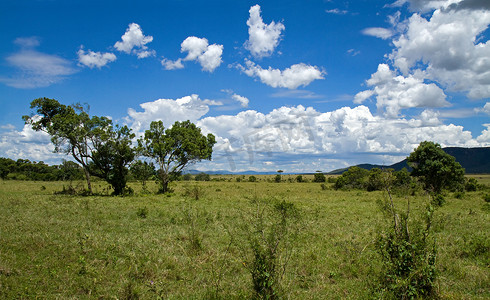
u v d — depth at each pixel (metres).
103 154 33.53
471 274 7.53
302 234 10.98
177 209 19.48
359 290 6.57
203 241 10.38
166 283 6.91
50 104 33.09
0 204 20.27
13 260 7.98
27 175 74.75
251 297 5.83
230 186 51.28
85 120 32.28
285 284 6.42
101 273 7.28
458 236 11.48
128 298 6.04
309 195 34.28
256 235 7.12
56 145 31.59
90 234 11.11
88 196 31.67
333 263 8.36
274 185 58.62
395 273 6.00
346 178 48.94
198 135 40.16
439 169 35.22
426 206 7.06
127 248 9.46
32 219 14.06
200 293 6.37
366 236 11.33
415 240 6.15
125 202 24.39
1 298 5.96
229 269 7.62
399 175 36.22
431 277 6.04
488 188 47.78
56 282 6.77
